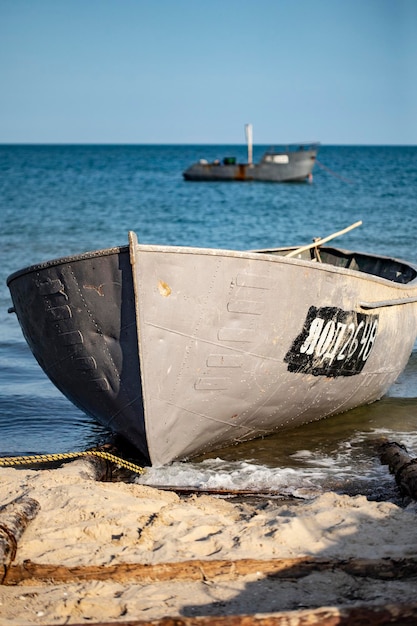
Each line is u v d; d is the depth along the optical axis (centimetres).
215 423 692
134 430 671
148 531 483
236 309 636
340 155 11050
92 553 457
